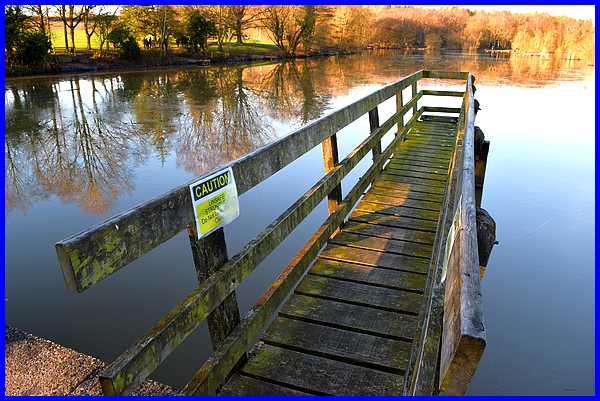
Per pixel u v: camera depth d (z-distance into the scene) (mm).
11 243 5824
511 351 4043
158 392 2389
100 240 1313
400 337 2555
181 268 4996
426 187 5145
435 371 1116
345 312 2799
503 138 11570
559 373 3789
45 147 10961
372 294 2982
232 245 5602
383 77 26766
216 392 2189
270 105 17234
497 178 8711
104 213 7113
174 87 22109
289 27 46000
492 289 5074
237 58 39062
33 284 4695
